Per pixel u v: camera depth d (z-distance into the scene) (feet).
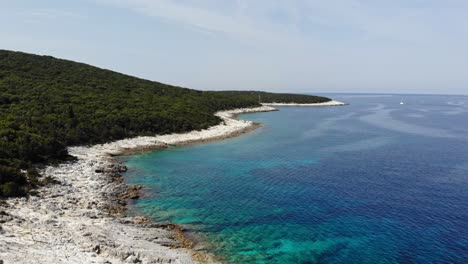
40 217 86.12
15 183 106.22
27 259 61.52
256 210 109.60
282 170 161.17
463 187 134.82
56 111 217.56
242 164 172.86
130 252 73.10
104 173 145.59
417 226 98.17
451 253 82.89
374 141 248.52
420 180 145.18
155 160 178.60
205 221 100.07
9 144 140.05
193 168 163.32
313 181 142.92
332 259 80.23
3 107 211.61
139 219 98.02
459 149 217.77
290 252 82.89
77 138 191.72
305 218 103.76
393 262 79.15
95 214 97.25
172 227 94.53
